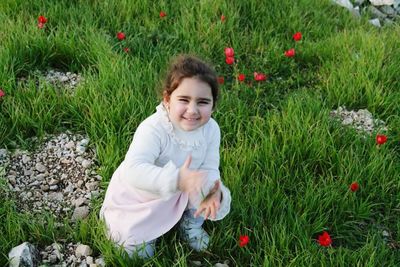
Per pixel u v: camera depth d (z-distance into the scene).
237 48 4.88
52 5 4.98
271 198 3.28
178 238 3.07
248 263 3.01
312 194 3.32
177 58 2.62
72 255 2.99
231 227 3.13
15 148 3.69
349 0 6.26
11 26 4.56
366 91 4.38
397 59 4.80
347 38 5.09
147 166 2.53
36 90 4.08
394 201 3.52
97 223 3.02
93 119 3.77
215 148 2.82
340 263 2.91
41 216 3.20
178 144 2.67
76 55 4.48
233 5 5.36
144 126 2.66
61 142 3.77
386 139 3.61
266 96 4.41
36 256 2.95
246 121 3.98
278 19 5.35
